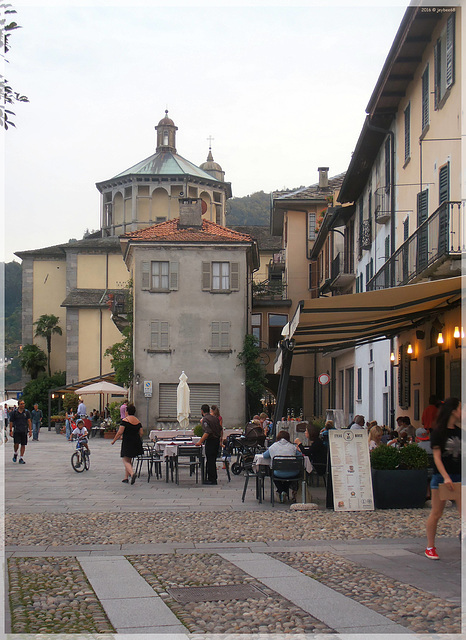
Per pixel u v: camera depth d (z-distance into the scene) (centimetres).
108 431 4588
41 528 1196
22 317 7125
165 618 673
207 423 1948
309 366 5459
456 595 737
